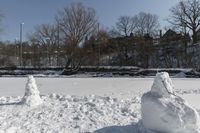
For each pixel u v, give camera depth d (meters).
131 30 68.56
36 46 61.94
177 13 78.81
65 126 8.64
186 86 23.91
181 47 60.25
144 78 38.47
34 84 12.18
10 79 35.94
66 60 55.06
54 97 14.25
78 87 23.08
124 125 8.53
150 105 6.67
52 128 8.40
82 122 9.12
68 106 11.57
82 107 11.34
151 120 6.66
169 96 6.73
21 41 64.12
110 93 17.94
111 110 10.79
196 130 6.27
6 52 64.31
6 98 14.23
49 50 59.88
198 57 56.97
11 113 10.41
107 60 59.53
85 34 54.62
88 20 55.12
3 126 8.46
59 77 43.12
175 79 36.47
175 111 6.36
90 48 54.34
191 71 47.09
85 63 54.09
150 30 69.00
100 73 50.97
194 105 12.35
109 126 8.43
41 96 14.38
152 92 6.96
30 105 11.58
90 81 31.20
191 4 63.75
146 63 59.59
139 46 61.00
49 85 25.28
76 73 52.25
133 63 60.47
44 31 61.78
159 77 6.91
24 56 62.50
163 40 62.06
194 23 63.12
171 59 60.12
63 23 55.31
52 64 59.50
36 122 9.09
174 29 62.94
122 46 62.03
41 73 52.44
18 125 8.66
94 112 10.48
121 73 49.88
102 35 55.53
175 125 6.31
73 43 53.59
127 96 15.66
